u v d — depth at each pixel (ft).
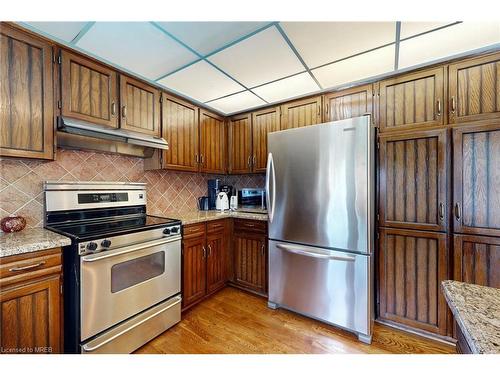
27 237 4.50
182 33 4.68
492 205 5.05
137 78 6.63
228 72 6.28
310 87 7.23
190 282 7.22
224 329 6.32
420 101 5.94
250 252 8.36
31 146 4.68
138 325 5.46
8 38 4.39
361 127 5.70
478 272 5.16
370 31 4.63
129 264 5.38
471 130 5.25
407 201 6.00
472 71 5.34
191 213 8.98
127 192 7.26
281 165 7.00
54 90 5.02
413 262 5.92
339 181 6.00
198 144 8.71
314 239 6.39
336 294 6.09
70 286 4.56
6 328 3.75
